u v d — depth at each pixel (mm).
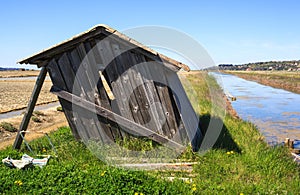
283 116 19609
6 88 42750
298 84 44812
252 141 9422
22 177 6270
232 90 39250
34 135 12695
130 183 5785
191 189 5730
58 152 7992
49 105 24641
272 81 56469
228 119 12641
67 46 7906
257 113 20641
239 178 6414
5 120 16312
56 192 5711
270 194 5645
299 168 7465
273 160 7441
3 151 8570
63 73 8242
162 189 5641
